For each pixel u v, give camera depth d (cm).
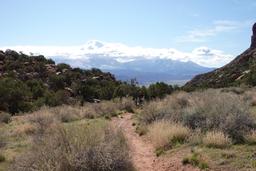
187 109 1645
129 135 1673
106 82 7612
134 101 3969
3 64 7994
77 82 7281
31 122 2194
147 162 1131
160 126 1511
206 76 11388
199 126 1411
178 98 2344
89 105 3597
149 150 1303
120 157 956
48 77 7512
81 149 902
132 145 1316
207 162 948
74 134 949
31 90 5875
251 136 1136
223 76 9606
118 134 1127
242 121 1278
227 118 1286
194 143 1195
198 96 2244
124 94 5362
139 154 1244
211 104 1555
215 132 1193
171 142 1285
